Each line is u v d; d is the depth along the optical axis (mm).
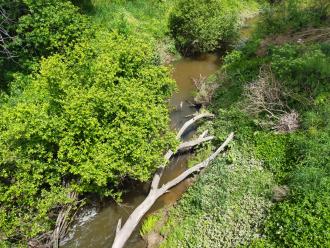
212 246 9320
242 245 9008
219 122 13289
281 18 17828
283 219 8797
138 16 20344
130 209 11102
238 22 22531
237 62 16516
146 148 10703
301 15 17406
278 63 12758
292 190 9398
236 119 12906
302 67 12328
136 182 11750
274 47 15688
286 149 10859
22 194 9828
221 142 12656
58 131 10391
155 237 10109
